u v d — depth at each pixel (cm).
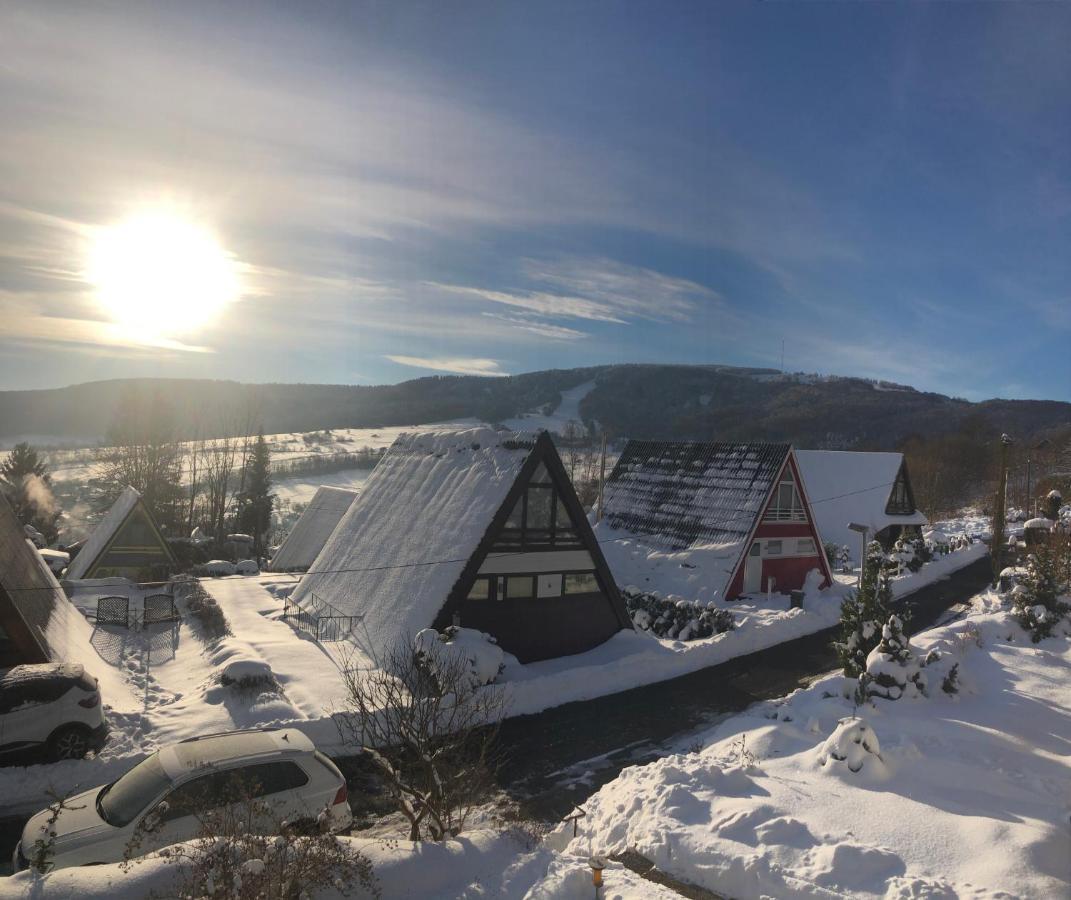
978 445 8781
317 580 2650
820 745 1205
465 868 755
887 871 841
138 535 3294
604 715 1773
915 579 3528
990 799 1059
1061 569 2608
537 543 2123
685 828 958
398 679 1708
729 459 3331
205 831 699
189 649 2136
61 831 876
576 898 766
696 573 2922
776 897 820
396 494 2608
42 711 1295
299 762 998
